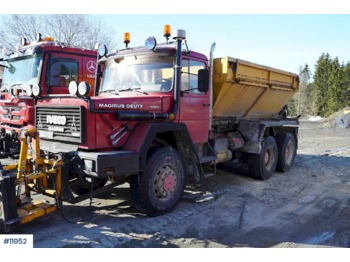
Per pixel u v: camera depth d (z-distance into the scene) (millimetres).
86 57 8609
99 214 5043
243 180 7590
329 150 13172
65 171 4391
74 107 4461
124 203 5574
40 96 5117
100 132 4551
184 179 5387
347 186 7316
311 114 62625
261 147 7445
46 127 4973
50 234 4262
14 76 8500
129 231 4438
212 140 6633
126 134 4812
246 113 8109
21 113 7613
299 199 6199
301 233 4578
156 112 5070
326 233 4602
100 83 6141
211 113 6211
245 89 7172
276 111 9531
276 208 5629
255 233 4527
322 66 62375
